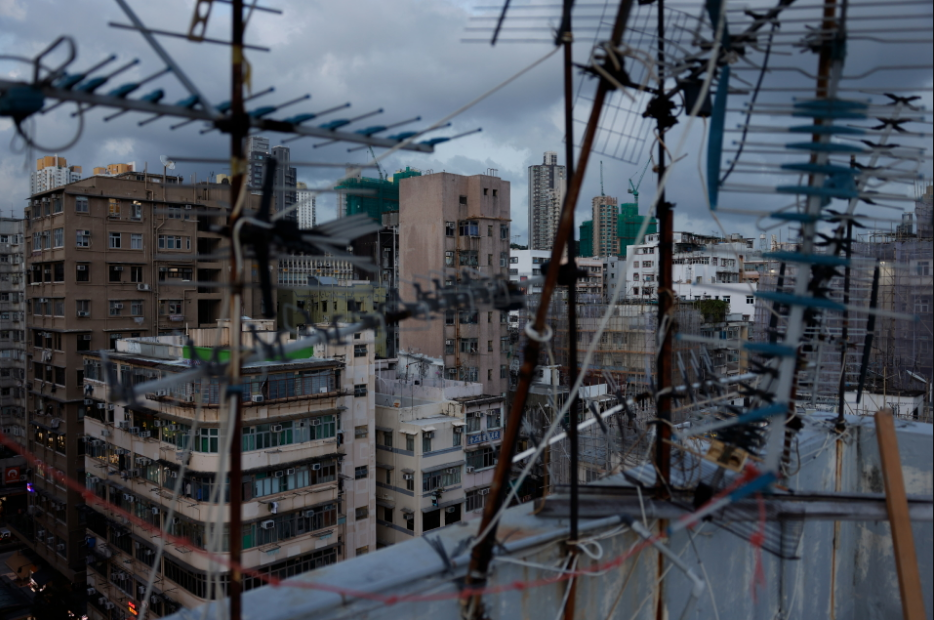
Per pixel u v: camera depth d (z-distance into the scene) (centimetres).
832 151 350
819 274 373
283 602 329
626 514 423
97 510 2803
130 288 3675
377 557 375
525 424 520
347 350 2745
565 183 366
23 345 4547
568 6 368
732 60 386
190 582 2256
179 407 2266
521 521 425
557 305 2922
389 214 4778
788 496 446
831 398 787
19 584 4084
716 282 5606
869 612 675
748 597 551
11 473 4656
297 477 2394
